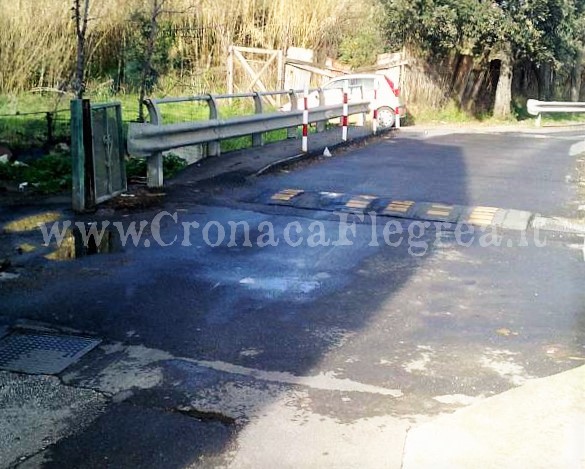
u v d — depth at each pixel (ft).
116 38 68.03
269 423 13.47
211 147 41.16
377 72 77.82
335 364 15.98
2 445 12.79
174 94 69.82
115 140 31.04
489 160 45.75
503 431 12.82
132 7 67.31
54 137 43.32
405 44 80.84
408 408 14.02
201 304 19.60
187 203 31.14
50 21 57.31
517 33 77.46
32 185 34.12
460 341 17.31
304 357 16.34
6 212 29.14
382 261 23.84
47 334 17.52
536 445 12.32
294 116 49.34
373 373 15.53
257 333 17.66
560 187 36.45
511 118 83.92
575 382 14.60
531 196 33.96
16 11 55.72
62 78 58.54
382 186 35.50
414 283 21.66
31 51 55.93
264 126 44.80
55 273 21.97
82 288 20.70
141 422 13.55
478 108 87.51
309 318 18.70
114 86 65.92
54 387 14.90
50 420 13.64
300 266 23.15
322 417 13.67
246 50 74.69
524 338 17.53
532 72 97.40
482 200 32.76
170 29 73.82
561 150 52.60
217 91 73.26
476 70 86.69
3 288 20.56
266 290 20.81
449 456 12.15
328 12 81.15
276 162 39.81
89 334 17.56
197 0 73.56
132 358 16.28
